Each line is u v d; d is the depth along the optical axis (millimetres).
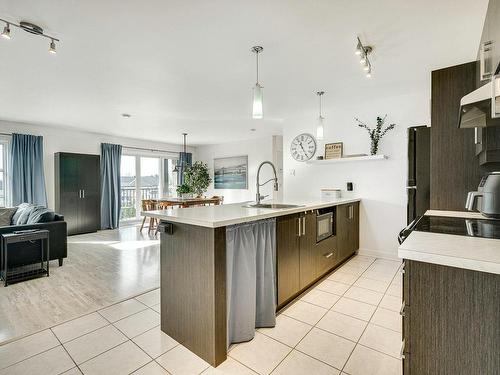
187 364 1636
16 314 2250
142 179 7594
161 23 1962
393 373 1542
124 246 4695
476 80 2031
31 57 2496
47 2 1715
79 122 5219
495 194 1550
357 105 3984
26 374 1546
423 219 1740
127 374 1549
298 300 2467
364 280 2943
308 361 1655
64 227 3576
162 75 2936
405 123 3596
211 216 1825
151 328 2041
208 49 2354
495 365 863
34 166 5297
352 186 4035
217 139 7375
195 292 1720
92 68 2746
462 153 2131
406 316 1007
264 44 2271
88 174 5852
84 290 2760
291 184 4730
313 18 1905
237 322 1837
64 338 1905
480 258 856
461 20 1928
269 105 4004
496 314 856
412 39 2193
